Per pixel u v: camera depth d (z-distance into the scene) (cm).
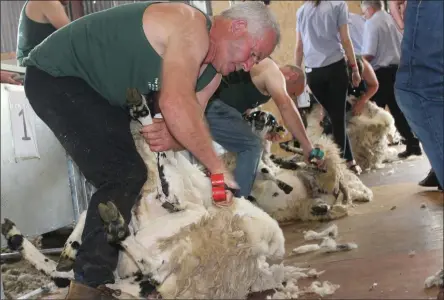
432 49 266
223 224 236
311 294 271
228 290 241
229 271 236
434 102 270
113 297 222
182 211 241
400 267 291
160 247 222
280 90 401
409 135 774
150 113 234
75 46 234
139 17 229
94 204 222
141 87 235
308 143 436
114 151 229
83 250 217
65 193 421
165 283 222
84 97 233
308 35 640
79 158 229
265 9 231
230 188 222
